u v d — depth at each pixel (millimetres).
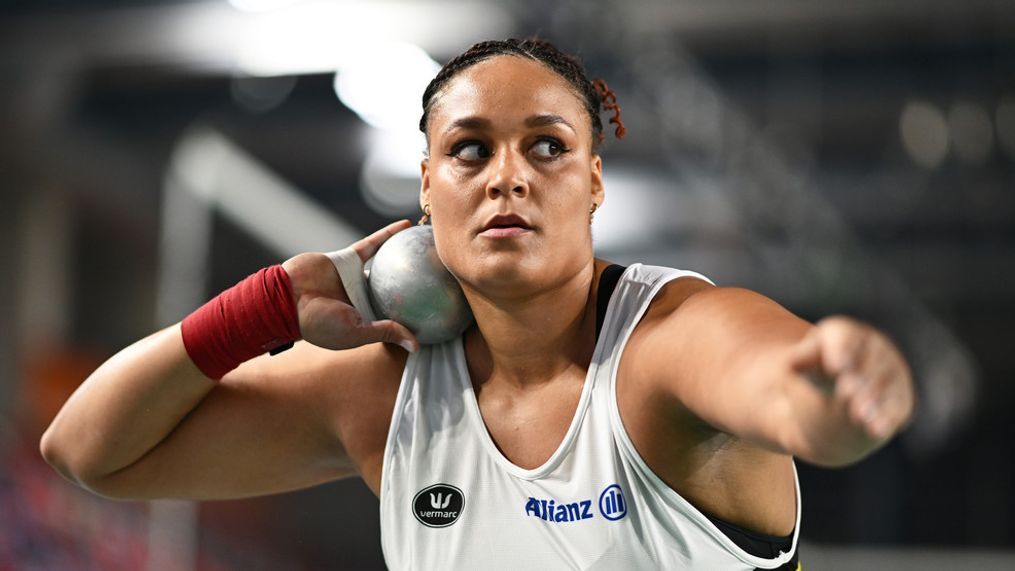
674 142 10812
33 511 8172
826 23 10859
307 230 10438
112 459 2506
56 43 11391
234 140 13031
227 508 10094
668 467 2029
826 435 1439
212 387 2504
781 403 1520
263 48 10969
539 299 2145
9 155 11836
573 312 2189
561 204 2121
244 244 10680
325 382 2449
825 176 12828
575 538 2049
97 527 8508
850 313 11922
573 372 2184
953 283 14070
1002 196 12297
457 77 2203
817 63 11781
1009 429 15258
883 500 13039
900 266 13609
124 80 12133
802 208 10867
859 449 1437
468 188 2127
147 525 8875
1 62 11477
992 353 15336
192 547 8328
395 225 2521
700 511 2049
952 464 13914
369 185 13484
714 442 2002
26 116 11555
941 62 11570
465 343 2342
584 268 2191
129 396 2422
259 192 10508
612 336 2148
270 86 11938
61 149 12250
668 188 13055
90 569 8180
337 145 13219
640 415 2016
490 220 2092
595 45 9539
